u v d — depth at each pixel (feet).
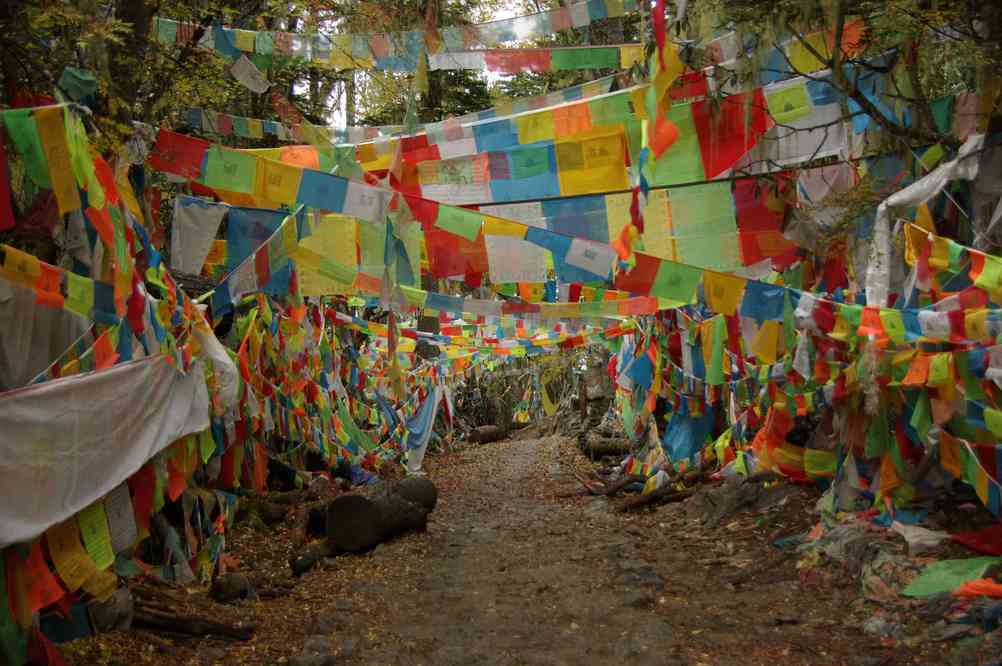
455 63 26.18
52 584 15.92
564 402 114.01
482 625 23.82
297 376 42.78
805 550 28.25
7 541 13.99
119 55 23.77
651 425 53.21
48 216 18.03
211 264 31.32
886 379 25.00
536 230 20.07
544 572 30.14
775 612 23.32
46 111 14.03
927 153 24.68
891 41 23.93
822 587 24.98
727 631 22.06
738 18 23.12
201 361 24.38
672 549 32.89
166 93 28.12
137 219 20.83
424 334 58.70
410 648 21.59
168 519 27.43
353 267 27.35
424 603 26.45
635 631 22.29
